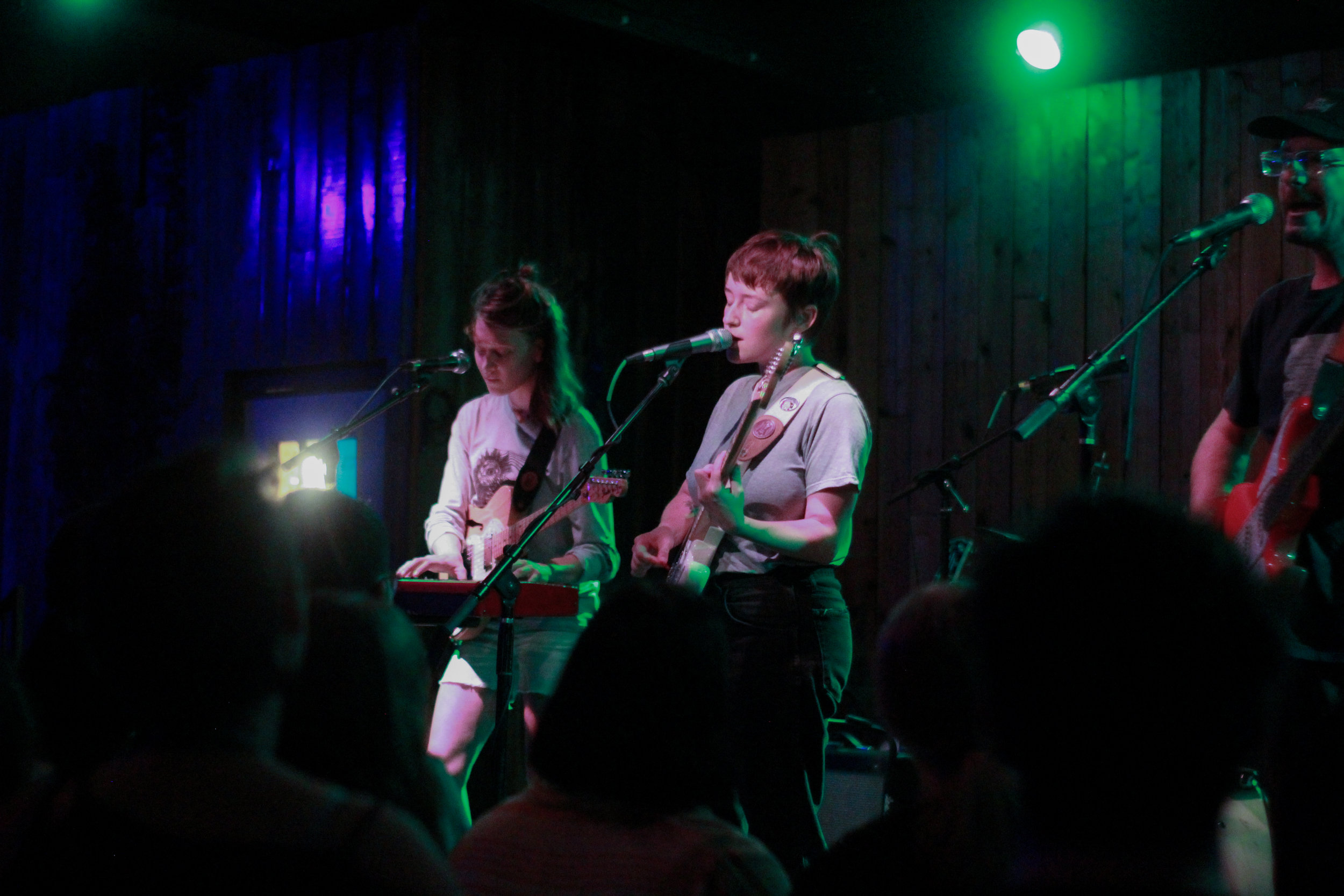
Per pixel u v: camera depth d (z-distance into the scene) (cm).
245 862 109
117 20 635
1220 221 334
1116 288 564
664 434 645
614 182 634
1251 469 444
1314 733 210
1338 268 244
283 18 625
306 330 591
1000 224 591
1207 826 79
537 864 138
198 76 635
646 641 143
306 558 196
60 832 114
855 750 527
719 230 677
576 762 140
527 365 361
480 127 581
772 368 290
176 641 115
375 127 577
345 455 574
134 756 117
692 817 141
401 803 150
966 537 586
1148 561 80
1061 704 79
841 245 624
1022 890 81
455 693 341
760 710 268
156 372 642
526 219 596
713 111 681
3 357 703
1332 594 213
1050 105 583
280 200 605
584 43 620
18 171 703
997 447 583
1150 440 554
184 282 635
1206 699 77
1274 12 555
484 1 574
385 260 568
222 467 123
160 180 646
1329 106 248
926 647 143
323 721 147
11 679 166
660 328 650
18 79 704
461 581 314
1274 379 248
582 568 344
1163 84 560
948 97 656
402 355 559
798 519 286
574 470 358
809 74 640
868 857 134
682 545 290
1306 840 210
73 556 182
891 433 607
